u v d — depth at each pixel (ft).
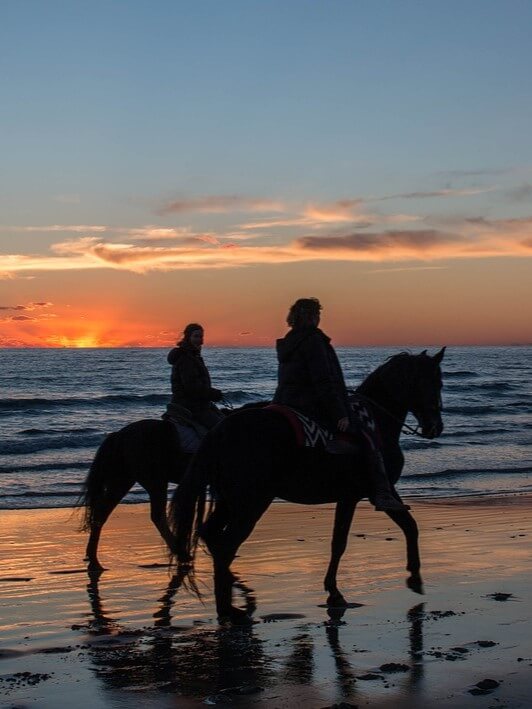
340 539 24.70
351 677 17.80
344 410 23.20
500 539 35.53
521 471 64.80
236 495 22.13
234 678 17.87
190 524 22.27
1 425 98.94
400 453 25.73
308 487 23.11
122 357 457.27
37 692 17.08
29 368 287.89
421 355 26.13
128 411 116.98
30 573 29.45
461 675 17.76
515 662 18.61
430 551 32.68
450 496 52.37
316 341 23.49
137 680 17.81
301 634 21.15
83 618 23.27
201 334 31.55
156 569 30.17
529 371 281.54
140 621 22.91
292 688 17.19
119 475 31.22
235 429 22.47
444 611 23.24
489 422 107.34
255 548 33.68
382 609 23.63
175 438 30.68
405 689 16.97
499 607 23.73
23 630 21.99
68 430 90.17
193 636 21.24
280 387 24.16
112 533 38.29
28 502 49.21
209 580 28.27
